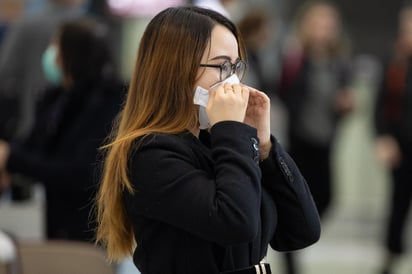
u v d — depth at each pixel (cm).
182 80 459
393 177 1248
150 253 457
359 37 2022
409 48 1248
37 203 848
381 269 1273
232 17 1102
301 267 1366
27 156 758
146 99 466
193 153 454
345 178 1548
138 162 450
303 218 476
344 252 1471
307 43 1219
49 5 1053
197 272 447
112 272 641
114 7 1359
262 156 479
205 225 431
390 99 1245
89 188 716
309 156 1204
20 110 1029
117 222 474
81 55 753
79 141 745
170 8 480
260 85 1117
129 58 1329
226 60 465
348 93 1223
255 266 454
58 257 644
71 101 754
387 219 1272
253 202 433
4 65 1041
